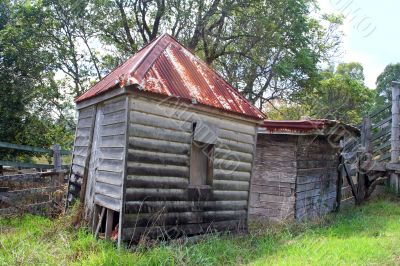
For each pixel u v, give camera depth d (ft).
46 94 56.65
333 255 17.78
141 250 18.60
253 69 68.08
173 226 21.31
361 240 21.08
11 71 52.60
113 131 21.07
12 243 19.61
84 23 61.52
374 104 103.14
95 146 23.77
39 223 26.35
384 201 39.63
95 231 21.79
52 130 58.85
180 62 24.97
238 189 25.79
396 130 40.40
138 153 19.85
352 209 37.70
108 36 65.92
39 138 54.95
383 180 42.73
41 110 57.11
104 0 58.59
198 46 72.90
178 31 66.44
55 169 35.35
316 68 63.87
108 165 21.21
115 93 20.29
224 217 24.58
